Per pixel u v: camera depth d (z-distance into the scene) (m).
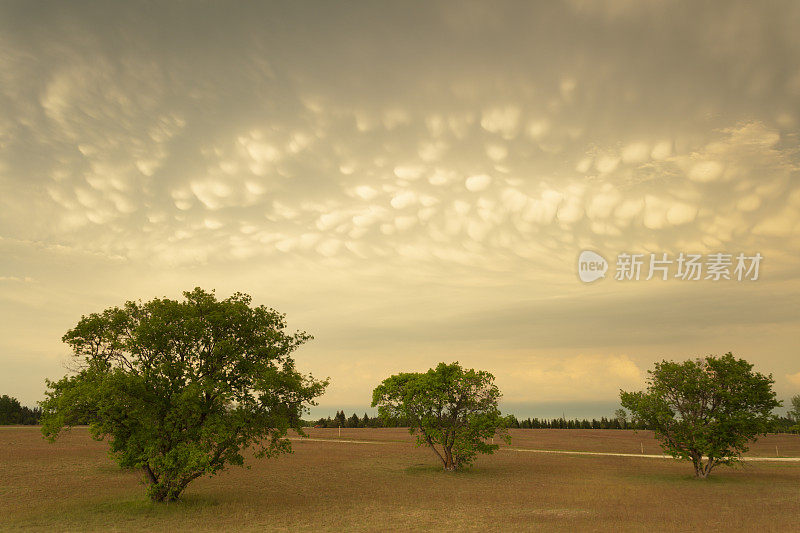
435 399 51.53
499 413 50.84
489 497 34.09
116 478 41.00
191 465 25.36
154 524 24.08
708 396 43.66
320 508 29.39
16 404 141.88
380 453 70.19
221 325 29.94
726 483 41.09
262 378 28.84
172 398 27.17
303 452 71.25
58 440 77.31
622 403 46.94
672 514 26.50
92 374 26.83
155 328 28.25
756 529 22.19
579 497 33.75
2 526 23.59
